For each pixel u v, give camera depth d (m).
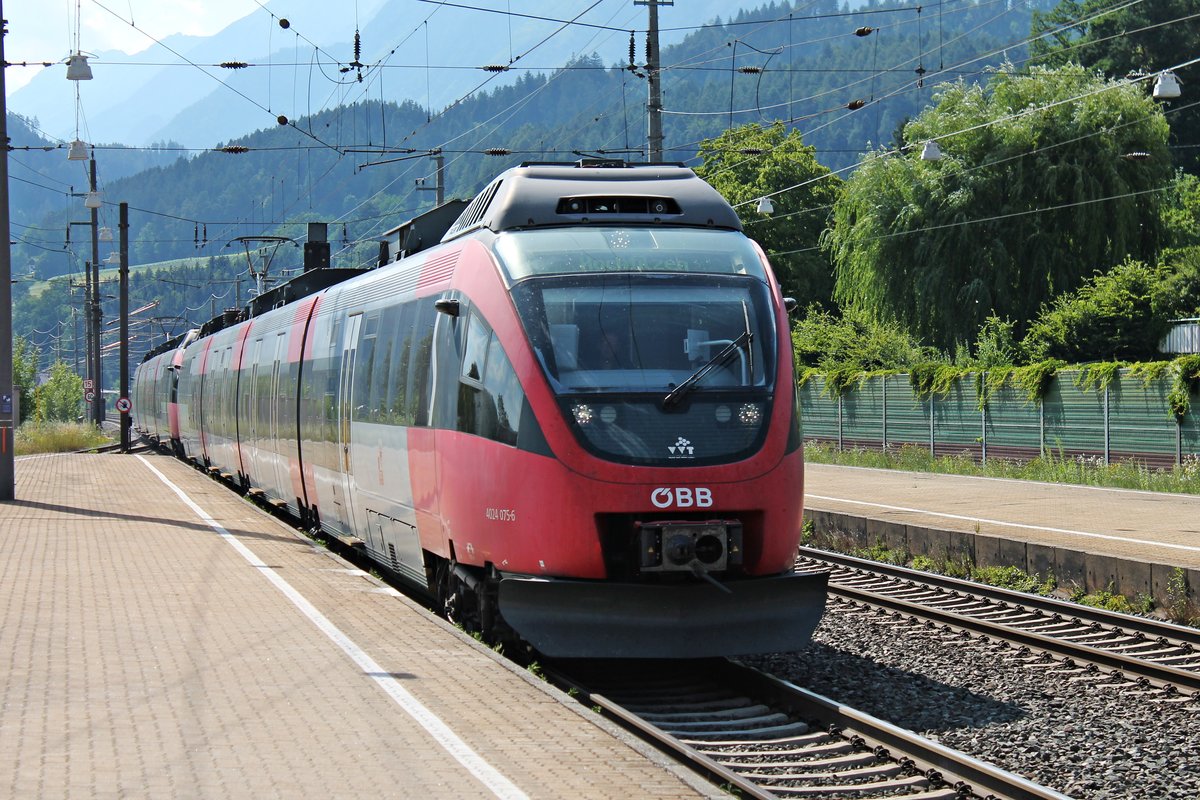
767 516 9.97
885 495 24.08
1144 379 27.72
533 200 11.34
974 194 40.19
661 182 11.82
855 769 8.02
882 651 11.67
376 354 14.19
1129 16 62.84
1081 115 39.56
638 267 10.70
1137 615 13.86
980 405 32.97
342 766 6.70
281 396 20.38
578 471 9.77
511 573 10.20
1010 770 8.11
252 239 39.78
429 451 11.77
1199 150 61.19
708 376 10.20
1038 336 34.69
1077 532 17.58
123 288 48.03
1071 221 39.38
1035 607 13.81
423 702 8.20
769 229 57.19
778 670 10.95
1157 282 33.75
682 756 7.74
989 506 21.64
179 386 40.09
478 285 11.01
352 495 15.27
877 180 42.53
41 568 14.62
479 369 10.69
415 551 12.70
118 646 9.98
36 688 8.47
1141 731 8.94
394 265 14.48
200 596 12.63
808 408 41.22
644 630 9.66
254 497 26.09
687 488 9.77
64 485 28.84
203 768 6.61
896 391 36.50
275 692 8.44
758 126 59.97
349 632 10.71
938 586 15.35
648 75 26.75
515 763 6.83
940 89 42.44
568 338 10.23
